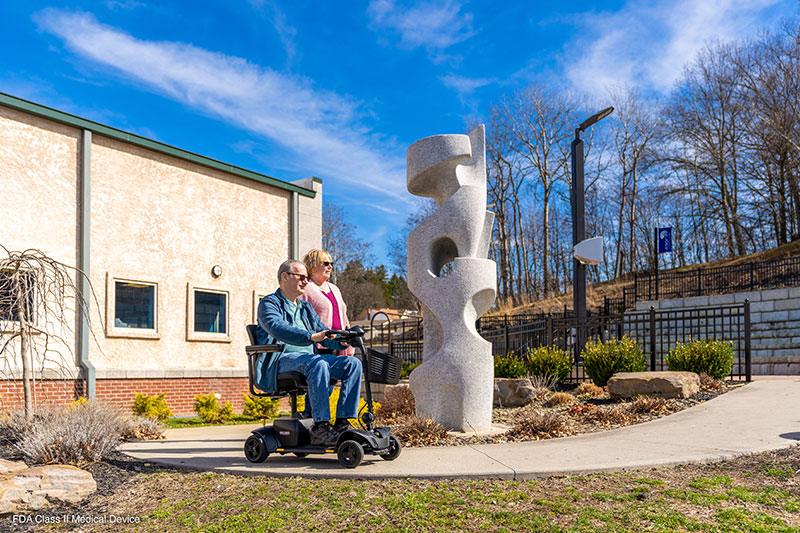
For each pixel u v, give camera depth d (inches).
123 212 464.8
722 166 1379.2
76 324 422.6
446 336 248.2
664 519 126.3
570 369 409.4
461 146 252.8
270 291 572.4
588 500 139.2
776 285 908.6
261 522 132.0
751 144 1331.2
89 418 221.8
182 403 488.4
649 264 1701.5
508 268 1830.7
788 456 177.2
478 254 269.0
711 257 1644.9
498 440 226.7
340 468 169.8
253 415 414.3
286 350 187.6
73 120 432.1
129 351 459.8
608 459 175.8
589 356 389.4
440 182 265.6
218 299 533.3
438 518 129.6
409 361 549.3
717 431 223.3
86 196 436.5
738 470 166.1
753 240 1432.1
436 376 245.0
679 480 156.3
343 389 177.9
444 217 253.8
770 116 1232.8
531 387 330.3
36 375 390.9
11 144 404.5
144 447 228.4
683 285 993.5
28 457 195.9
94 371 423.8
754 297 695.1
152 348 476.1
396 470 164.9
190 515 140.5
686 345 395.9
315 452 176.6
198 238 516.7
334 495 146.0
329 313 221.6
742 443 197.0
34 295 280.8
